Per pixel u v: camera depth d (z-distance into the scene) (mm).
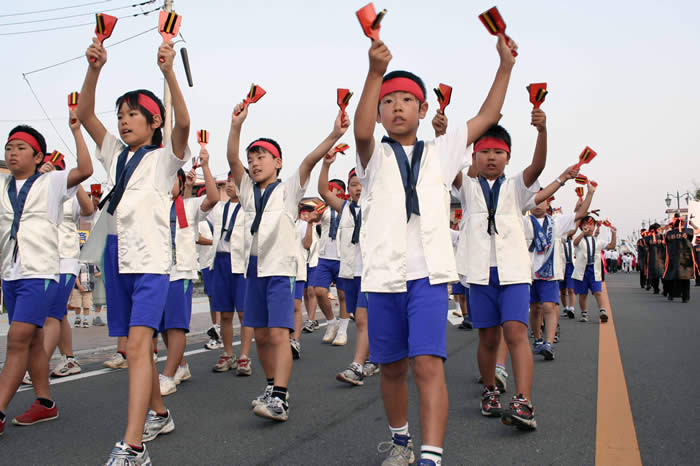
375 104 2527
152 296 3174
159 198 3322
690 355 6395
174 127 3213
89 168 3889
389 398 2893
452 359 6699
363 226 2812
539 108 3695
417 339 2602
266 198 4473
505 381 5008
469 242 4312
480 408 4438
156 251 3244
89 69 3113
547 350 6371
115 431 3861
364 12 2387
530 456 3283
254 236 4418
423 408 2572
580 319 10656
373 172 2793
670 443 3455
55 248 3959
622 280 31078
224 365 6102
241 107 4395
